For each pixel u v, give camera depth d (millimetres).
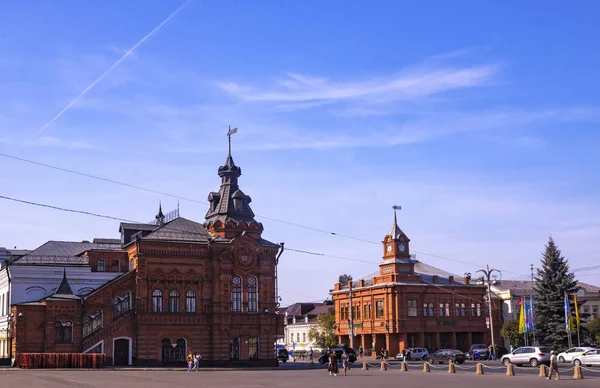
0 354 85562
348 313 125500
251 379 51781
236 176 92625
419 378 53031
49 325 75438
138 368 72250
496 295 123250
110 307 79250
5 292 84312
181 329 81625
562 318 97562
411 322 111812
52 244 90812
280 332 86312
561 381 48125
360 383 46906
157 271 81812
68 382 45750
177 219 88625
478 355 97562
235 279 85688
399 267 113688
